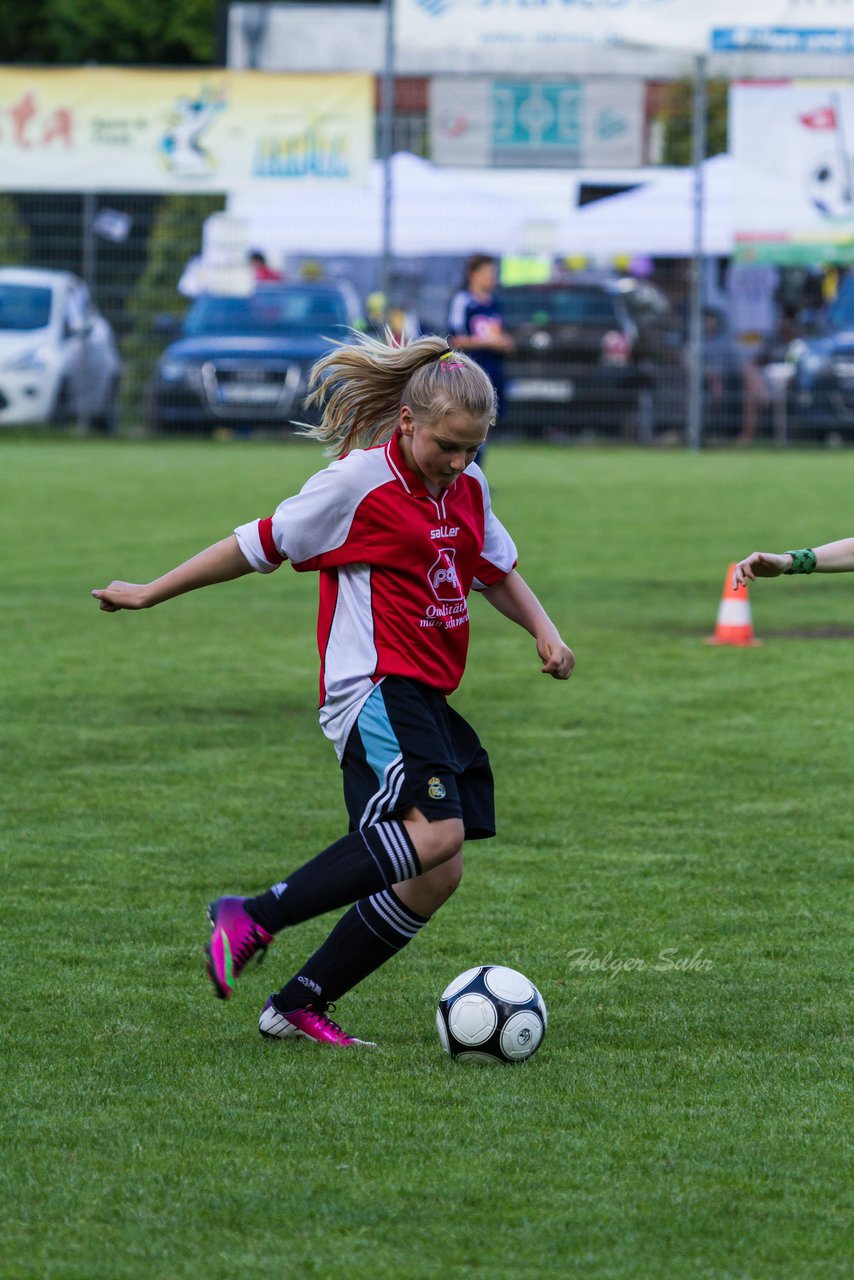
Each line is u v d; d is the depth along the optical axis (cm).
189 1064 1128
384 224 6581
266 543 1134
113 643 2866
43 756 2077
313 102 6600
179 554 3800
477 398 1098
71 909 1488
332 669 1148
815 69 6606
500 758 2077
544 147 6600
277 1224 880
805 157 6500
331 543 1134
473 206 6631
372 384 1161
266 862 1636
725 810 1845
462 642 1168
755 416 6806
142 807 1844
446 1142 990
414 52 6731
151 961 1354
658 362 6781
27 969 1329
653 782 1966
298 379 6538
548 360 6775
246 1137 997
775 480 5581
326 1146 984
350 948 1167
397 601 1133
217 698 2438
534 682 2570
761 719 2312
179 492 4984
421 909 1162
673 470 5931
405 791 1116
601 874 1606
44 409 6706
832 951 1382
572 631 3008
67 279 6869
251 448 6556
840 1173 949
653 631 3014
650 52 6638
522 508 4797
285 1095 1069
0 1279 822
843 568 1256
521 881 1582
